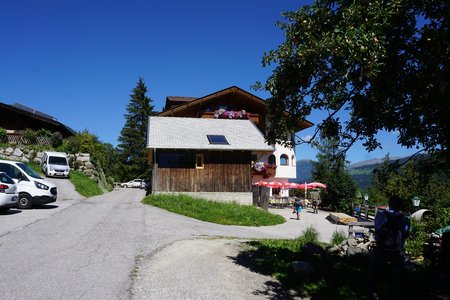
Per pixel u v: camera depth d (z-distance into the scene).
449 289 6.67
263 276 7.17
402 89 5.88
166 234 11.52
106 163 44.81
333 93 6.04
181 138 25.03
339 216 21.39
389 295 6.07
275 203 32.41
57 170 28.25
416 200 16.70
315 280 6.86
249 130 28.64
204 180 24.23
